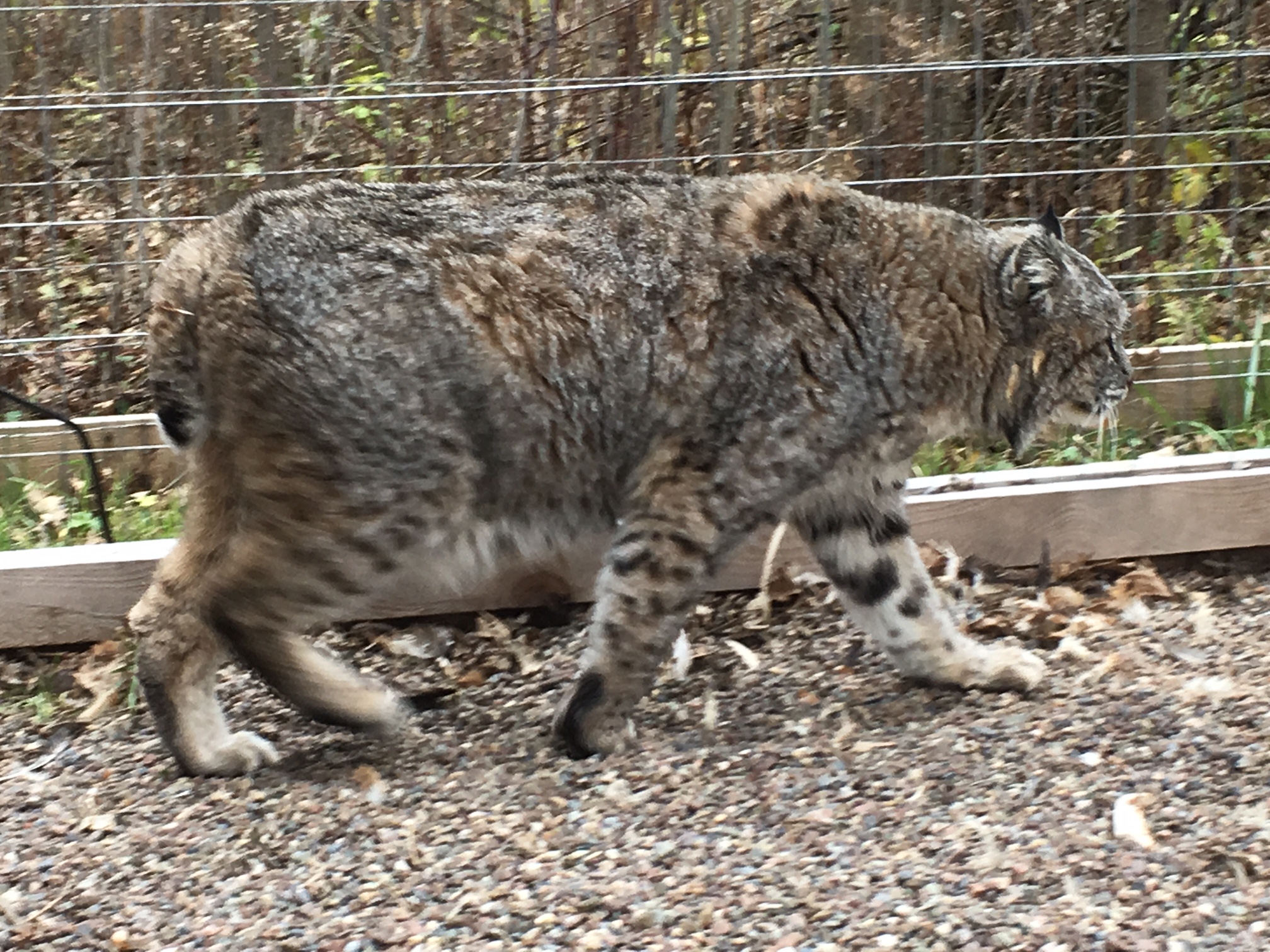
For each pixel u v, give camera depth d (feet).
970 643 5.60
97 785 5.14
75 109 7.00
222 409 4.96
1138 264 7.97
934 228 5.47
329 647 5.98
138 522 6.62
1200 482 6.29
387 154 7.65
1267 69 8.82
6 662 5.83
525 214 5.11
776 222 5.26
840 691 5.60
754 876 4.44
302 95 7.67
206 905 4.46
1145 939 4.11
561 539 5.37
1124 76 8.43
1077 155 8.23
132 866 4.66
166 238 7.74
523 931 4.27
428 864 4.58
